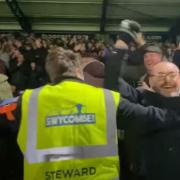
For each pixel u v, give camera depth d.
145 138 1.93
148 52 2.33
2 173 1.97
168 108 1.89
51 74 1.83
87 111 1.70
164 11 8.99
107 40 9.12
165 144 1.93
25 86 6.12
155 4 8.60
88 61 2.24
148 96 2.00
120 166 2.01
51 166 1.64
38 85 6.19
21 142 1.70
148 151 1.97
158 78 2.02
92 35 9.20
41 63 6.87
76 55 1.90
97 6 8.70
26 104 1.73
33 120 1.70
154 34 9.46
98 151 1.67
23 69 6.51
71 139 1.67
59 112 1.70
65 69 1.81
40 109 1.71
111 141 1.69
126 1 8.44
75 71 1.83
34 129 1.69
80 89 1.75
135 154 1.99
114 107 1.72
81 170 1.65
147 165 2.01
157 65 2.07
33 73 6.40
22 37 8.56
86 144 1.67
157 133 1.88
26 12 8.98
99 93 1.75
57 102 1.71
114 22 9.41
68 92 1.73
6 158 1.90
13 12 8.77
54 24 9.48
